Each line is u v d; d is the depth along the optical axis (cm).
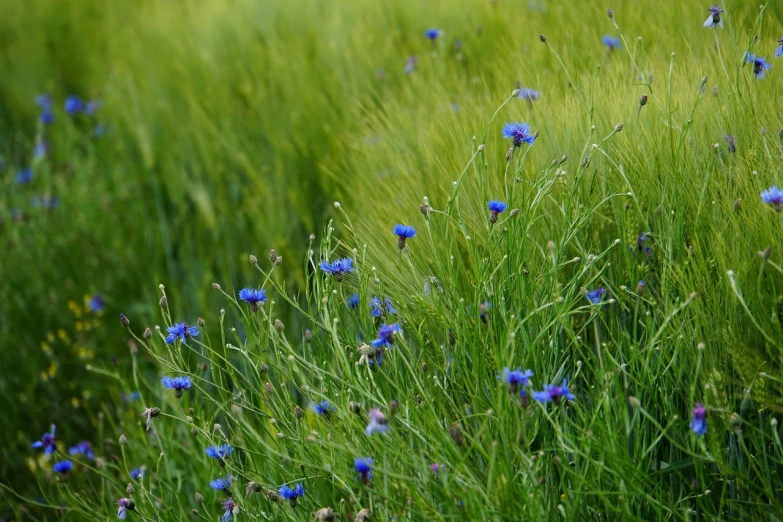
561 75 339
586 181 304
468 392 287
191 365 345
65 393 358
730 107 298
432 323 298
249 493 289
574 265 300
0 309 363
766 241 284
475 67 363
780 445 277
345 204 341
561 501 282
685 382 287
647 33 343
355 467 284
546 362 291
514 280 292
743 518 280
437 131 329
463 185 307
